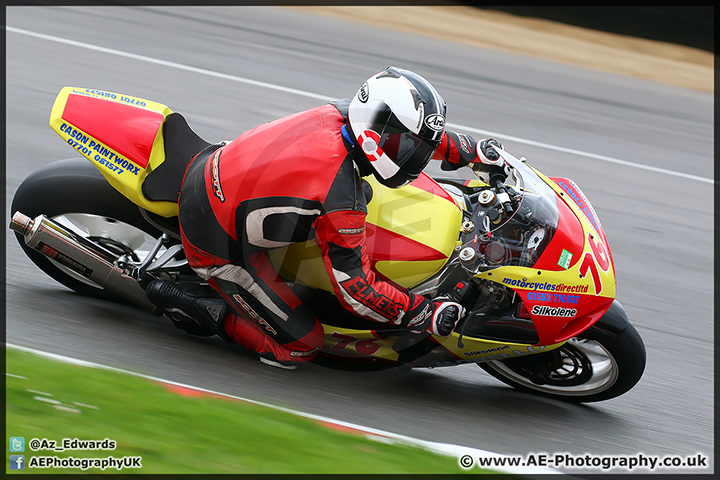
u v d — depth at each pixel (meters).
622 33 47.88
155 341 13.80
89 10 35.00
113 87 27.02
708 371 16.47
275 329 12.93
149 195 13.06
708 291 20.48
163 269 13.50
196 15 37.44
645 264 21.50
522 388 14.64
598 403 14.59
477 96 33.41
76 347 13.01
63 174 14.23
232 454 9.66
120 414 10.14
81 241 13.84
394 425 12.34
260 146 12.03
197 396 11.41
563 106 34.47
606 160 29.23
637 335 13.41
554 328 12.81
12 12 32.69
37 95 25.08
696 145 32.97
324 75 32.31
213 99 27.61
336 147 11.73
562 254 12.70
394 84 11.83
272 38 36.16
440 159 13.98
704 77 43.91
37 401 10.07
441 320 12.52
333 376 13.78
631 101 37.28
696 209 26.25
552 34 46.53
